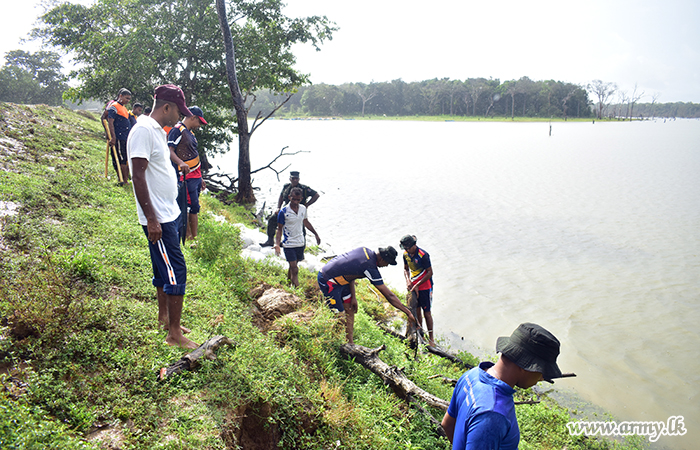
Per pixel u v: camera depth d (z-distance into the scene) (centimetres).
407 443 417
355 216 1559
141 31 1616
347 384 488
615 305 898
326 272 574
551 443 527
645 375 674
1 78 5606
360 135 6688
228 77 1552
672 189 2153
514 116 17012
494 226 1473
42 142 1016
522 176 2583
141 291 467
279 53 1861
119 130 898
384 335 704
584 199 1927
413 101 17575
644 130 9662
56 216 602
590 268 1098
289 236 716
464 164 3145
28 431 242
